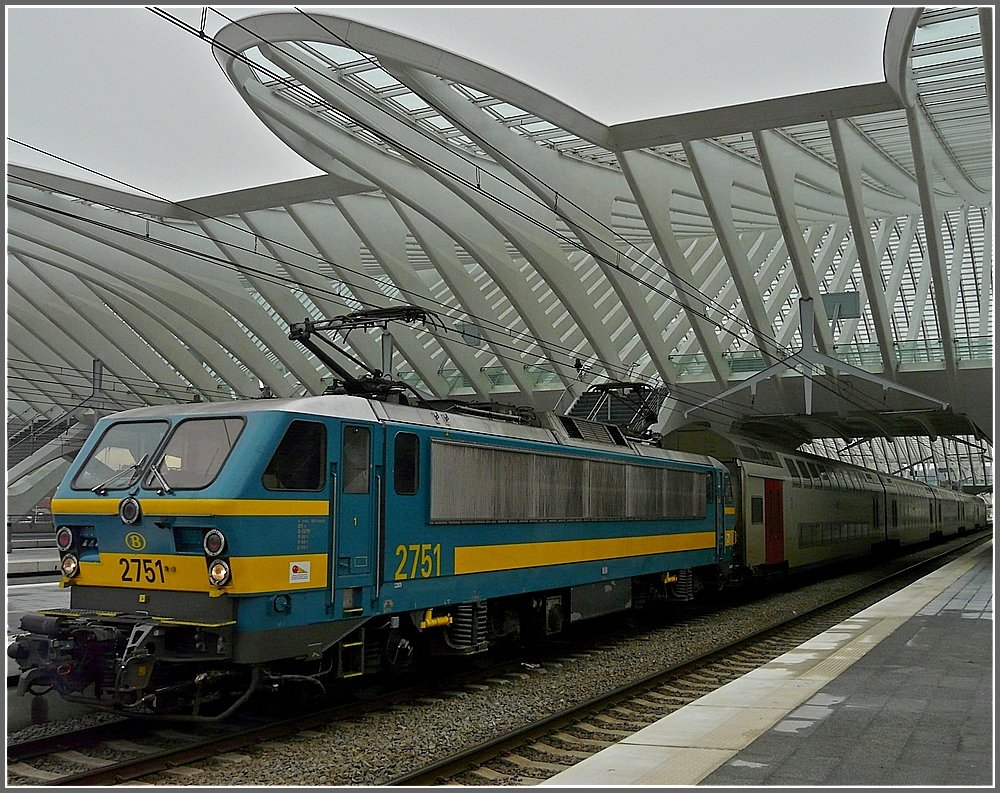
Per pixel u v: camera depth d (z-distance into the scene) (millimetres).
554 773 8977
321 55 25719
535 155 29953
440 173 29906
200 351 48062
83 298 48000
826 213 39375
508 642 15828
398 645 12320
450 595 12938
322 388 46312
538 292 43906
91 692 10055
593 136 28281
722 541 22703
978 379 37156
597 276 43344
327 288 44094
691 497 21094
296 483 10578
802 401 41125
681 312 42031
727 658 15672
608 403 22219
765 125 27125
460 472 13172
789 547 27953
